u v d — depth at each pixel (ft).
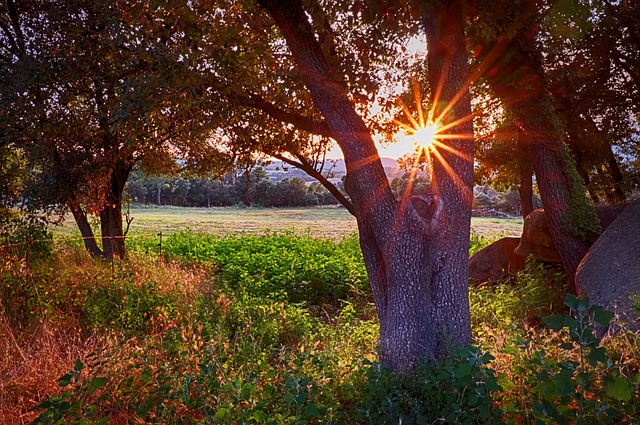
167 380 13.11
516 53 26.50
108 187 36.68
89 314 22.67
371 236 17.81
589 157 45.14
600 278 21.58
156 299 24.99
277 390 13.64
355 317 29.22
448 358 13.52
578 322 8.59
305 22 17.26
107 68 24.47
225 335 20.66
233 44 19.44
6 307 22.27
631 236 22.29
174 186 214.48
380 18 17.66
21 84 24.32
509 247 35.47
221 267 44.91
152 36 19.72
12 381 15.14
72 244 40.14
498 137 44.88
